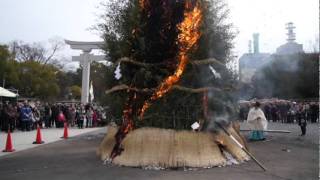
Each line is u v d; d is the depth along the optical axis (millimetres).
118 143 10992
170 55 11289
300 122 21125
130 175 9117
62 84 78250
